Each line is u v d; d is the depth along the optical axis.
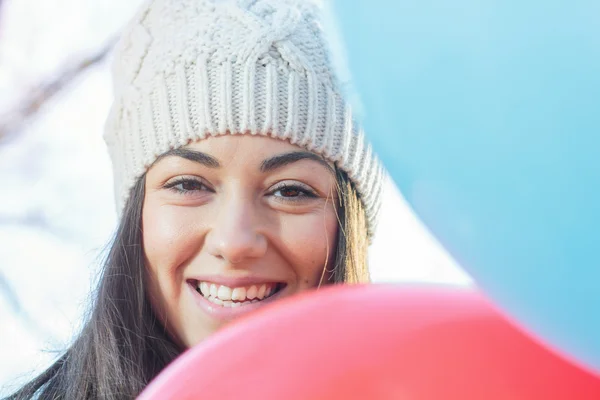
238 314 1.69
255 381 0.77
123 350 1.78
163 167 1.69
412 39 0.65
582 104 0.58
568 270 0.62
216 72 1.65
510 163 0.61
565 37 0.58
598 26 0.57
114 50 1.93
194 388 0.79
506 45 0.60
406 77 0.66
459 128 0.64
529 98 0.59
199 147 1.65
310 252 1.69
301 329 0.81
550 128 0.59
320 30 1.75
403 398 0.73
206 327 1.72
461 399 0.72
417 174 0.71
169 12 1.76
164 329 1.82
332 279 1.77
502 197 0.63
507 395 0.72
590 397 0.72
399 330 0.79
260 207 1.67
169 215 1.68
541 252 0.63
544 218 0.61
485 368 0.74
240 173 1.64
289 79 1.66
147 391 0.86
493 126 0.61
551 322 0.68
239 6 1.70
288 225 1.67
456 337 0.77
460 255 0.73
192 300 1.73
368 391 0.73
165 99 1.70
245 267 1.65
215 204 1.67
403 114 0.68
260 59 1.66
